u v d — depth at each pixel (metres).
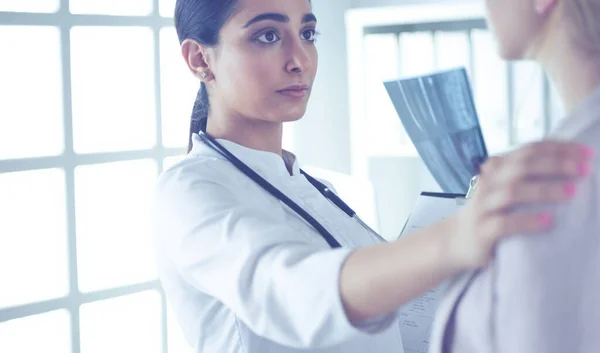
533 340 0.50
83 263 1.75
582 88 0.57
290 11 1.05
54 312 1.69
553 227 0.51
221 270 0.81
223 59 1.08
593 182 0.51
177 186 0.96
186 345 1.94
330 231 1.13
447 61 1.94
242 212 0.85
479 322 0.55
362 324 0.67
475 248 0.54
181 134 1.94
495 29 0.61
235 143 1.13
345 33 2.30
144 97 1.86
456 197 1.43
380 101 2.07
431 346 0.60
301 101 1.09
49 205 1.69
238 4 1.04
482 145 1.47
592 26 0.56
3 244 1.63
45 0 1.66
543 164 0.50
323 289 0.67
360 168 2.12
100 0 1.76
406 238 0.63
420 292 0.61
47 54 1.68
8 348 1.62
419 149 1.52
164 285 1.11
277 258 0.74
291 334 0.73
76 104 1.73
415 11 1.96
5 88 1.62
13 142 1.63
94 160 1.75
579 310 0.50
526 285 0.51
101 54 1.78
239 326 1.03
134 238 1.84
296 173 1.22
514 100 1.85
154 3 1.86
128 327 1.83
